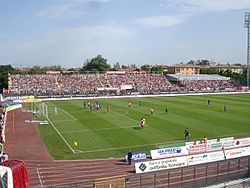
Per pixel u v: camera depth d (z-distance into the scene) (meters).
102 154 37.06
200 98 98.12
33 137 46.28
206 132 48.03
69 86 116.81
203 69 183.50
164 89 121.62
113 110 71.81
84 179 29.16
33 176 30.08
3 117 60.00
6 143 42.91
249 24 123.56
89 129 50.94
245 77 149.00
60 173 30.86
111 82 125.19
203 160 33.25
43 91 109.69
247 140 40.44
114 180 27.91
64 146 40.81
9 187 20.47
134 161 34.28
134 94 109.62
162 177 29.08
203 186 26.91
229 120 57.91
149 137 45.00
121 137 45.19
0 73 127.50
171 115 63.69
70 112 69.81
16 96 98.19
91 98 100.19
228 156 34.75
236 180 28.11
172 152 36.03
